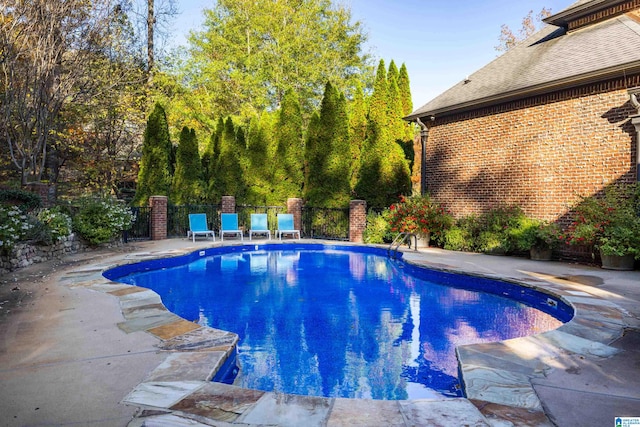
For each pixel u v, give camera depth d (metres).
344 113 15.45
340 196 15.23
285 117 16.48
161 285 7.83
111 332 4.13
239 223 16.61
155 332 4.14
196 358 3.43
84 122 16.83
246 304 6.37
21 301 5.40
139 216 14.26
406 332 5.02
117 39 14.58
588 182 9.54
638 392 2.87
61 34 10.54
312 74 25.97
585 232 8.62
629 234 8.00
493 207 11.59
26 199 9.62
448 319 5.59
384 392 3.43
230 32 27.27
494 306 6.35
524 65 11.94
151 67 20.33
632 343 3.91
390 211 12.97
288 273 9.20
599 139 9.35
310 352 4.34
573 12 11.58
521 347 3.81
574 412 2.57
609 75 8.96
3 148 13.07
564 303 5.65
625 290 6.21
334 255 12.14
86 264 8.36
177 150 16.97
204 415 2.49
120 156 20.94
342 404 2.70
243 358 4.16
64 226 9.66
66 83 10.95
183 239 14.12
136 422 2.39
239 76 25.45
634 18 10.59
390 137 14.66
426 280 8.47
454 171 12.71
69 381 2.96
